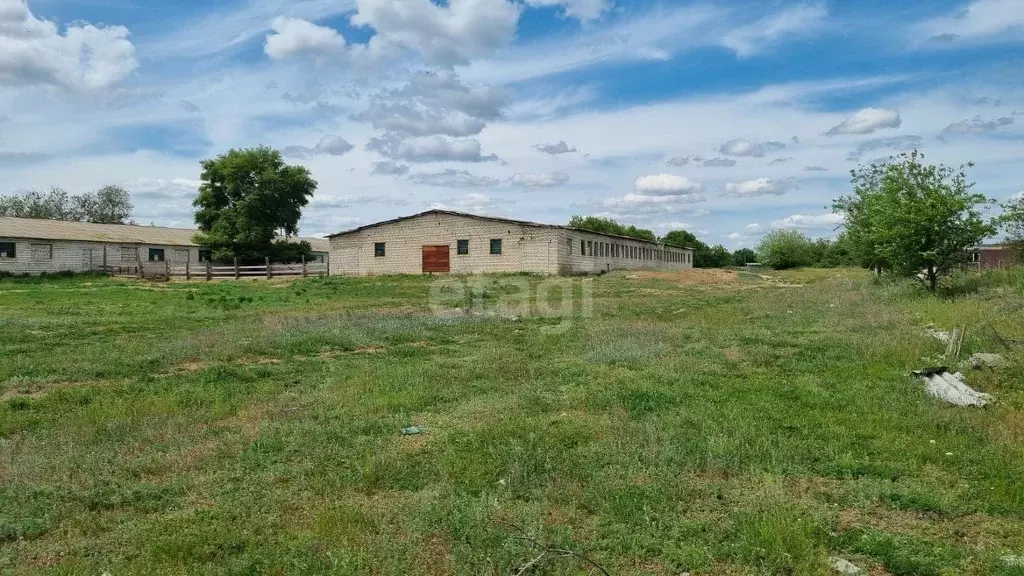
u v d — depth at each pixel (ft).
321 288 105.09
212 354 40.01
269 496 17.71
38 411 27.32
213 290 102.68
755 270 213.25
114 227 169.37
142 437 22.95
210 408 27.45
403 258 139.64
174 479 19.12
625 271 157.28
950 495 17.35
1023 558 13.91
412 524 15.74
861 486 18.06
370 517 16.17
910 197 65.82
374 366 36.52
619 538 15.17
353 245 143.64
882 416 24.53
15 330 51.08
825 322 52.29
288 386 32.27
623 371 34.40
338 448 21.74
